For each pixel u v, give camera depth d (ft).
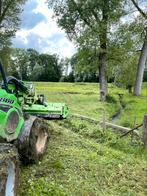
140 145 32.71
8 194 15.99
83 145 30.22
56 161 23.47
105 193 20.45
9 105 19.86
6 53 130.41
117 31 91.04
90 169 23.79
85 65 92.73
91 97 104.88
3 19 116.06
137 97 106.52
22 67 322.34
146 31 102.99
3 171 15.19
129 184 22.39
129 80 115.85
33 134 21.75
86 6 86.79
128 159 28.09
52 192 19.11
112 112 71.51
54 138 31.09
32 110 27.37
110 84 181.16
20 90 23.79
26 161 21.85
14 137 20.27
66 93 122.62
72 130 37.45
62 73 333.42
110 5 86.53
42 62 338.75
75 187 20.44
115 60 95.86
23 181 19.98
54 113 27.91
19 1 113.19
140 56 110.52
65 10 91.40
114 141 32.94
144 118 32.73
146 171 25.55
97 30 86.12
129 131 34.88
